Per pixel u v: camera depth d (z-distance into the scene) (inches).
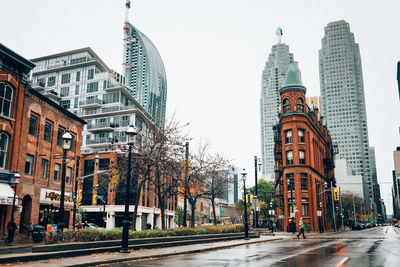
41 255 502.6
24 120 1117.7
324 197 2652.6
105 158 2268.7
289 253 658.2
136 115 2810.0
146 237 779.4
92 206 2226.9
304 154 2171.5
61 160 1347.2
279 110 2583.7
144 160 1048.8
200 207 4525.1
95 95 3016.7
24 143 1116.5
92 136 2839.6
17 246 790.5
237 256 606.2
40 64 3376.0
